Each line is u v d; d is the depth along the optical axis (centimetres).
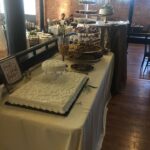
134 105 266
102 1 608
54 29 247
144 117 240
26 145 109
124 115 242
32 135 104
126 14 654
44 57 189
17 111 107
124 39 284
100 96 153
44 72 143
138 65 432
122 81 317
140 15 648
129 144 194
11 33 167
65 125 98
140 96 292
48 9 445
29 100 108
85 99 122
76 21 365
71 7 591
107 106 259
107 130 212
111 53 238
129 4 640
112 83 286
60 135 98
